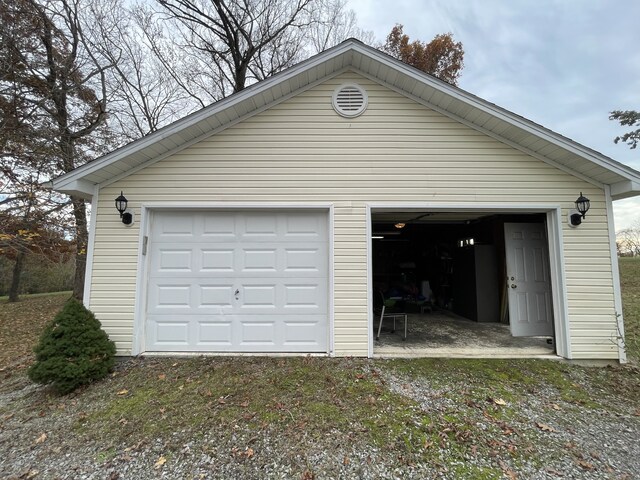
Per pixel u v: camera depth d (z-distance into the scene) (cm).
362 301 482
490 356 480
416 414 323
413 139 503
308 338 491
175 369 431
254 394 362
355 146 502
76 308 425
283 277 498
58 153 836
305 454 266
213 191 497
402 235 1075
